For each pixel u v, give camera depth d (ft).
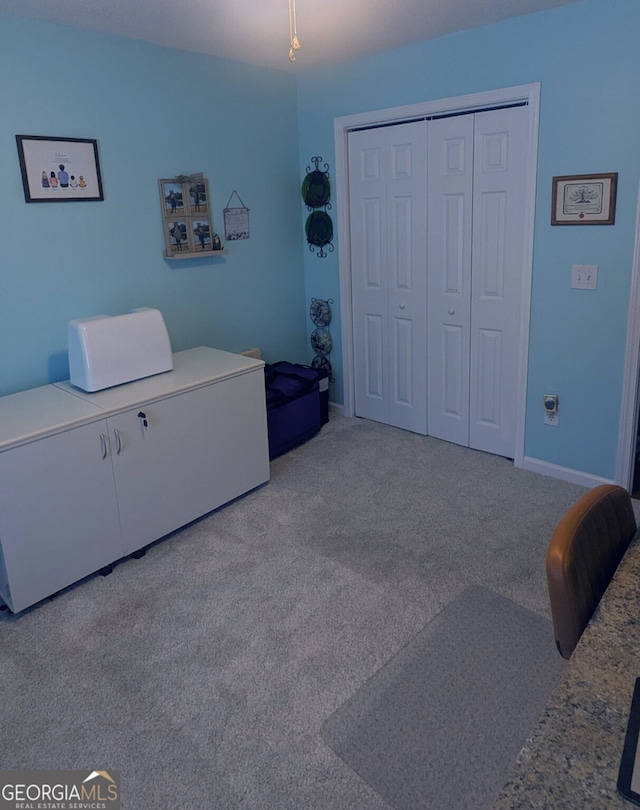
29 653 6.78
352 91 11.27
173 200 10.38
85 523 7.81
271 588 7.79
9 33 8.04
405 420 12.74
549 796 2.54
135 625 7.18
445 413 11.99
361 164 11.73
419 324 11.82
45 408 7.91
